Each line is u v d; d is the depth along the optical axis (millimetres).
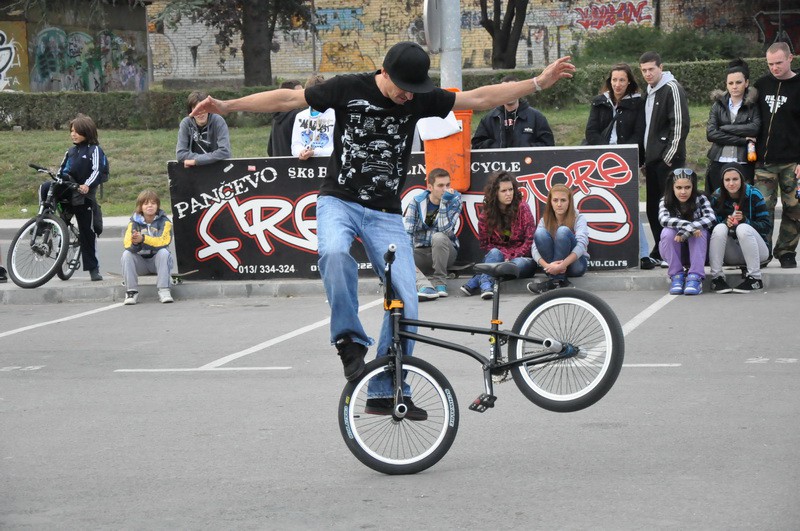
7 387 8094
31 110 28797
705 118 24625
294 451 6207
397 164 6082
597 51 38438
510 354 6094
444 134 11789
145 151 25156
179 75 49344
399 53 5816
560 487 5391
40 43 36531
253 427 6742
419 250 11562
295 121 12414
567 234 11203
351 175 6035
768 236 11211
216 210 12500
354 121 5961
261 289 12242
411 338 5938
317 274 12422
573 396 5992
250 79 31781
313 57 47188
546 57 46469
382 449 5930
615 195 11922
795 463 5621
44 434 6723
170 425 6848
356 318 5953
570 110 27500
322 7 48969
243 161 12422
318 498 5359
